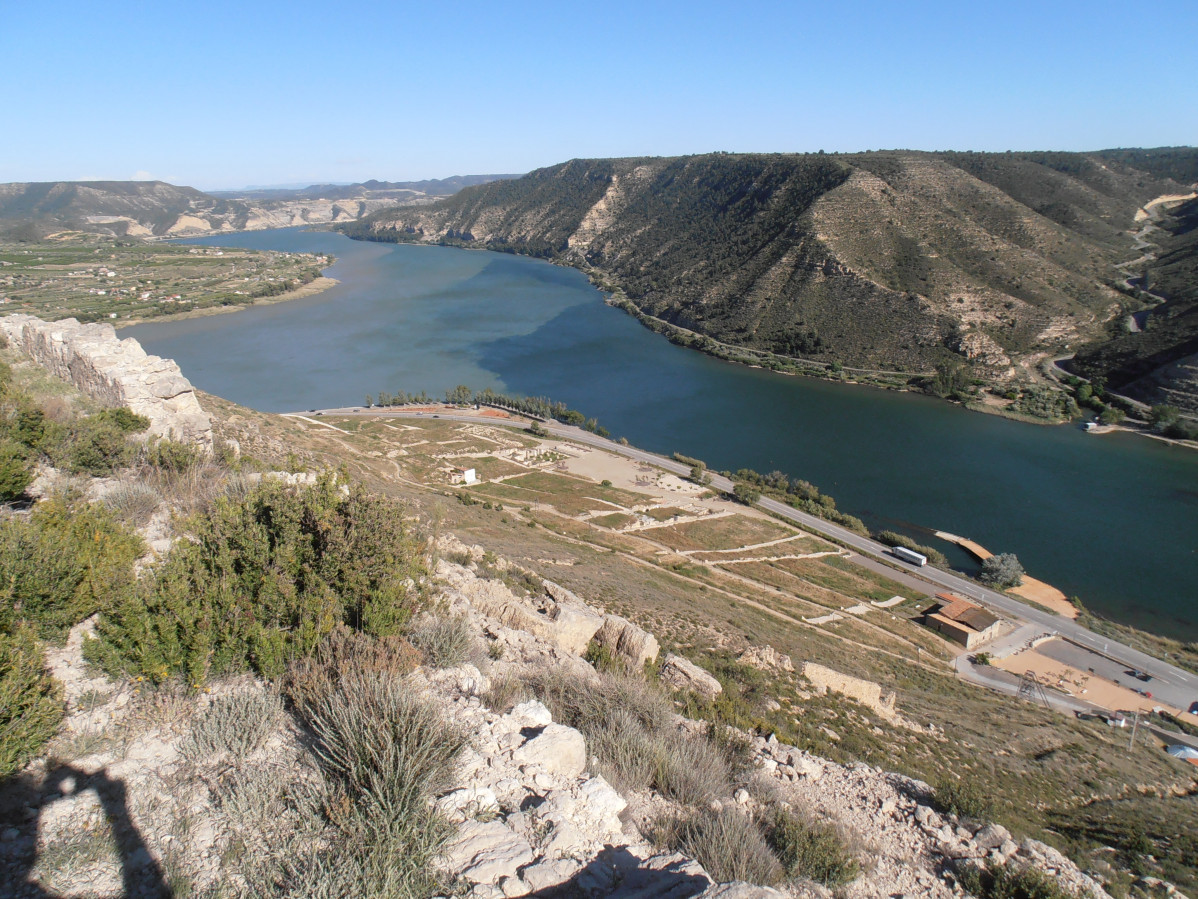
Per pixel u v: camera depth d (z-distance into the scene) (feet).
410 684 21.89
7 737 16.55
